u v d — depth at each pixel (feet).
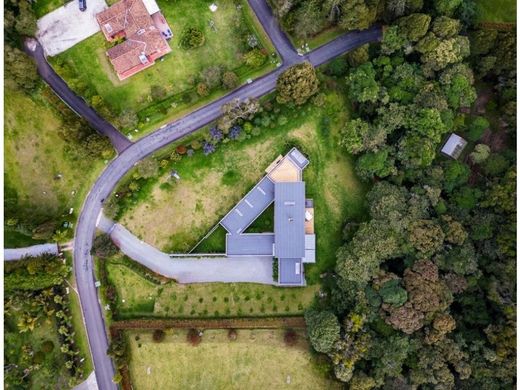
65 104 255.09
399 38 245.04
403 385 223.51
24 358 246.06
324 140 260.42
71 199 259.19
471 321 234.38
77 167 259.80
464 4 248.73
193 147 256.73
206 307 256.11
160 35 256.32
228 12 263.29
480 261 237.25
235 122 257.14
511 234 226.99
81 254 257.75
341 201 259.60
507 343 219.20
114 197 256.73
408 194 242.78
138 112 258.98
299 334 251.19
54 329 251.39
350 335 230.68
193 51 261.03
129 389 249.34
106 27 253.65
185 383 249.75
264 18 262.67
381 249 232.32
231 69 261.24
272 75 261.44
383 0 244.22
